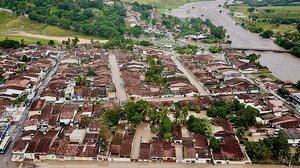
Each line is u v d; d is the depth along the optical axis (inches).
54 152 6028.5
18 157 6023.6
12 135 6737.2
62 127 7003.0
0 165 5831.7
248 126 7012.8
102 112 7495.1
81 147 6215.6
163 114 6929.1
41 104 7760.8
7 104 7834.6
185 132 6850.4
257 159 5944.9
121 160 6013.8
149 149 6176.2
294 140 6466.5
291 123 7032.5
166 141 6412.4
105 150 6176.2
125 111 7219.5
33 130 6742.1
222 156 5959.6
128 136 6565.0
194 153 6008.9
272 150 6048.2
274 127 7017.7
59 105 7795.3
